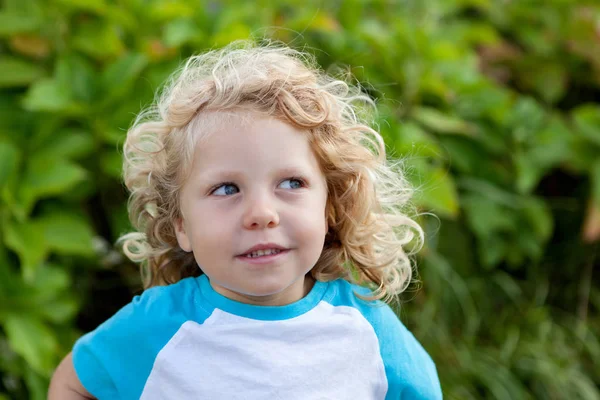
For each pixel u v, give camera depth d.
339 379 1.27
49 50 2.34
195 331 1.27
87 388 1.33
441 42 2.64
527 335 2.73
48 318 2.17
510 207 2.72
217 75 1.28
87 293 2.51
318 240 1.23
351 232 1.40
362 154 1.36
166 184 1.33
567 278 3.00
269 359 1.24
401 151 2.23
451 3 2.90
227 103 1.21
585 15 2.98
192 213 1.23
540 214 2.70
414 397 1.34
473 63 2.79
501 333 2.73
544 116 2.86
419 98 2.66
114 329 1.32
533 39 3.00
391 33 2.66
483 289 2.84
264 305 1.29
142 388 1.28
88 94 2.25
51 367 2.06
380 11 2.90
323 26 2.48
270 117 1.20
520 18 3.11
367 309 1.37
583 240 2.94
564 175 3.07
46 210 2.25
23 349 2.00
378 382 1.32
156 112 1.56
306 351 1.26
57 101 2.15
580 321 2.82
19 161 2.20
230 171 1.17
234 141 1.18
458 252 2.75
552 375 2.54
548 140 2.71
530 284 2.93
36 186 2.10
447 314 2.70
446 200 2.30
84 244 2.18
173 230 1.42
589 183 2.94
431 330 2.59
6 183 2.09
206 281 1.34
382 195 1.51
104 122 2.25
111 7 2.29
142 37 2.44
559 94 2.99
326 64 2.62
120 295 2.59
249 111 1.20
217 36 2.29
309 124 1.22
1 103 2.28
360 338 1.31
